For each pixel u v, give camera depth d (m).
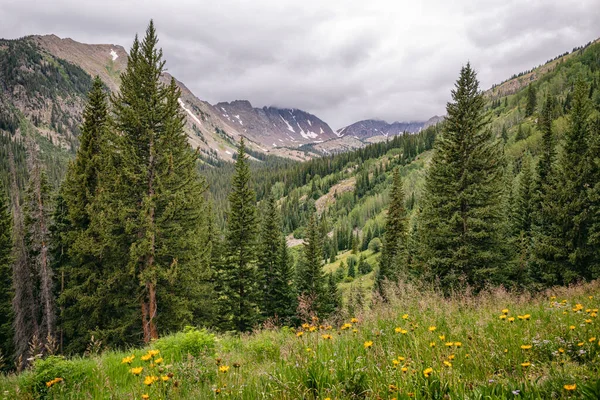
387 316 6.69
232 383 3.66
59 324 19.78
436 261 21.20
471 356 3.91
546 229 25.03
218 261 29.55
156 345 6.97
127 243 17.78
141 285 16.53
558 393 2.64
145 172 16.61
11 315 21.14
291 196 185.25
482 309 7.03
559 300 8.42
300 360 3.98
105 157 17.92
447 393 2.87
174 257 17.62
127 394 4.06
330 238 123.75
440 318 6.08
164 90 18.20
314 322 6.52
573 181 23.19
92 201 18.52
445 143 22.64
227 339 8.20
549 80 170.00
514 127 138.00
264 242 32.56
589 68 154.00
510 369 3.69
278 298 31.81
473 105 21.95
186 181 18.02
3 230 22.86
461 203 21.66
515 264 22.83
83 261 18.75
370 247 84.50
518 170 74.88
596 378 2.73
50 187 20.55
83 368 5.58
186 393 3.72
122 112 17.14
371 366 3.56
